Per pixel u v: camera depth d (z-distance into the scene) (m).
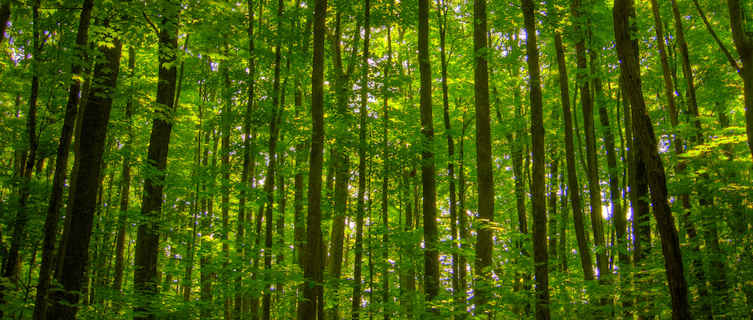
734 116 14.77
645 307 8.88
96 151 8.38
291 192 16.34
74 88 6.27
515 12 12.63
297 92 15.41
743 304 8.06
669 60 12.26
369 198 12.46
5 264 7.86
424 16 12.88
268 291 10.06
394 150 11.98
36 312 5.62
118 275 13.00
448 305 9.16
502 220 21.09
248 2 12.43
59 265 6.05
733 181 8.06
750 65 6.29
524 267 9.38
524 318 10.19
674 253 5.68
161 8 7.37
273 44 11.87
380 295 12.11
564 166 18.62
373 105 15.02
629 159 11.75
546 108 17.73
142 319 9.80
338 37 14.66
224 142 15.38
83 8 6.41
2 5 5.12
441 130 18.17
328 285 10.94
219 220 11.86
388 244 11.68
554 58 16.92
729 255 8.27
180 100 16.36
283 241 15.33
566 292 10.16
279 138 15.13
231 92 12.32
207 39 8.52
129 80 12.28
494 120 18.97
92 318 9.52
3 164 9.66
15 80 8.64
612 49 13.18
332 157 12.84
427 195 12.10
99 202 11.32
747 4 9.41
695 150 7.90
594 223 11.82
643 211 10.11
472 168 18.77
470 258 13.23
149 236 10.43
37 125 9.09
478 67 11.88
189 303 10.35
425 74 12.79
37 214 7.96
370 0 12.57
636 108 6.00
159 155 10.58
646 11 12.16
